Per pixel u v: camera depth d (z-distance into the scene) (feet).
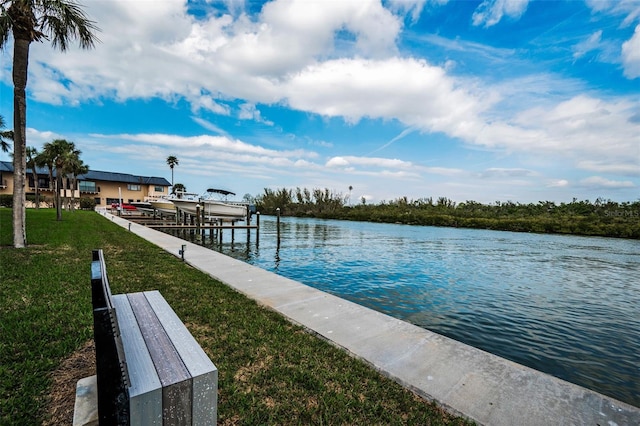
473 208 200.85
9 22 27.91
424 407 8.63
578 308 27.48
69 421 7.05
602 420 8.34
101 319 4.29
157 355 5.09
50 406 7.51
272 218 210.79
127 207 145.48
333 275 37.42
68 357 9.89
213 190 80.02
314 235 94.17
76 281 18.67
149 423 4.21
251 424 7.52
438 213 188.14
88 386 7.82
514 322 23.13
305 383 9.40
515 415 8.45
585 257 61.57
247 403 8.26
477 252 65.26
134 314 6.74
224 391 8.73
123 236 47.09
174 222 100.27
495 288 34.01
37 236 40.37
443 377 10.26
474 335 20.40
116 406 4.26
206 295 17.99
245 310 15.76
